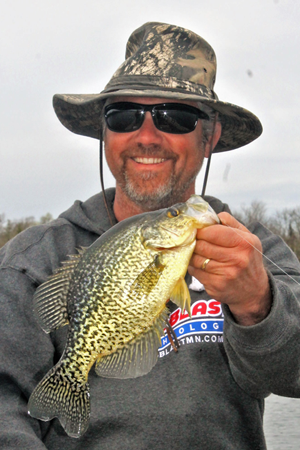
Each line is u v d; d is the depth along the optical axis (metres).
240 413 0.77
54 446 0.76
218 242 0.63
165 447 0.74
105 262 0.66
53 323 0.68
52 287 0.69
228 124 0.97
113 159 0.88
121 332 0.66
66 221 0.87
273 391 0.72
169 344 0.78
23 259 0.81
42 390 0.66
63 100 0.94
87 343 0.67
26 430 0.72
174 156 0.87
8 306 0.78
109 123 0.88
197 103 0.89
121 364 0.66
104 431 0.75
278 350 0.67
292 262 0.84
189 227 0.64
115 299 0.66
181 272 0.65
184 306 0.65
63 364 0.67
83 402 0.67
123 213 0.90
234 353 0.71
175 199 0.90
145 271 0.65
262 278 0.65
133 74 0.89
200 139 0.91
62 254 0.83
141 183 0.87
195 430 0.75
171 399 0.75
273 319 0.66
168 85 0.87
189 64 0.90
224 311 0.68
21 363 0.76
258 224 0.91
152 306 0.66
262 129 0.95
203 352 0.78
